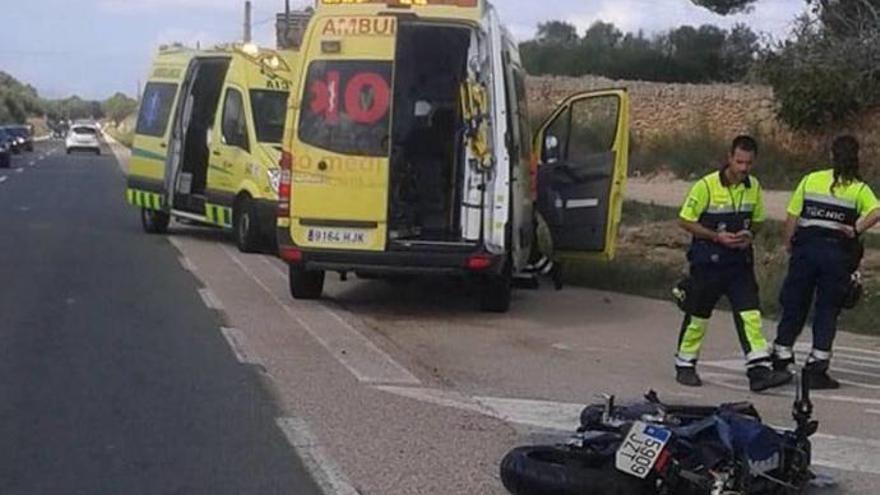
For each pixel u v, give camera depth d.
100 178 45.09
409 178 14.28
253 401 9.67
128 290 15.47
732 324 14.58
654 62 47.31
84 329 12.62
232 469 7.89
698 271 10.86
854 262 10.96
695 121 36.56
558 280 16.92
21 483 7.54
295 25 45.75
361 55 13.91
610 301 16.02
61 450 8.25
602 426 7.69
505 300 14.60
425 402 9.83
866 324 14.48
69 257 18.98
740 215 10.84
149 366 10.88
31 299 14.56
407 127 14.38
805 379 7.87
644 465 7.00
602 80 39.81
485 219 13.80
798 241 11.02
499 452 8.38
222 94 21.30
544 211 15.66
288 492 7.46
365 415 9.34
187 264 18.45
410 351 12.08
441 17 13.89
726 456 7.19
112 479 7.65
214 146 21.23
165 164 22.30
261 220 19.88
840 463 8.43
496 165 13.80
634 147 35.97
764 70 35.59
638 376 11.27
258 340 12.21
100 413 9.23
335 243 13.91
